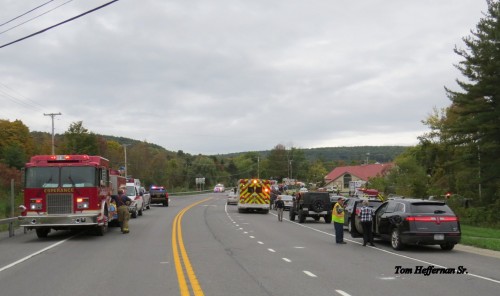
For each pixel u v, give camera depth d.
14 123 83.75
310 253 15.30
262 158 177.25
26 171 19.38
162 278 10.87
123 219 22.06
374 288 9.80
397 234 16.09
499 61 34.44
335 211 18.36
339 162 155.12
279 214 31.55
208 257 14.24
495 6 36.25
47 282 10.55
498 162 36.06
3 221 20.00
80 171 19.50
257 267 12.43
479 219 34.31
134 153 91.38
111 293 9.38
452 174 44.66
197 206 52.84
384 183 57.38
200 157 157.50
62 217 19.06
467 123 36.19
